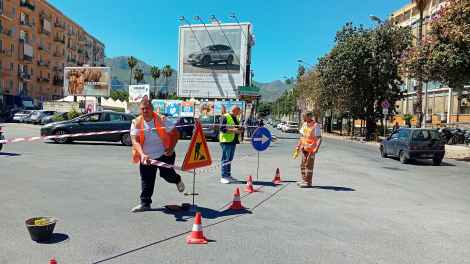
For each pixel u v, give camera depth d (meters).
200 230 5.72
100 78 48.00
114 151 18.09
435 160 19.05
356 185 11.34
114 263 4.82
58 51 84.50
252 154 20.17
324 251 5.49
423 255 5.47
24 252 5.10
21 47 69.00
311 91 57.84
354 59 39.44
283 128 61.66
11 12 65.75
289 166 15.38
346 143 36.09
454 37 18.81
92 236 5.80
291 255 5.29
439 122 47.62
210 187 10.00
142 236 5.87
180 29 42.94
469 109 42.16
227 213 7.38
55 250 5.20
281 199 8.84
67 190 8.95
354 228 6.70
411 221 7.34
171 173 7.59
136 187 9.55
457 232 6.70
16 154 15.33
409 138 18.67
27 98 68.31
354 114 43.56
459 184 12.77
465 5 18.41
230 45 41.75
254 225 6.64
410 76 22.52
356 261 5.15
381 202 9.02
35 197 8.14
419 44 22.17
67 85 48.94
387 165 17.75
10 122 49.34
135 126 7.27
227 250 5.39
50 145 19.75
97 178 10.65
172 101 42.38
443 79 21.23
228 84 41.97
